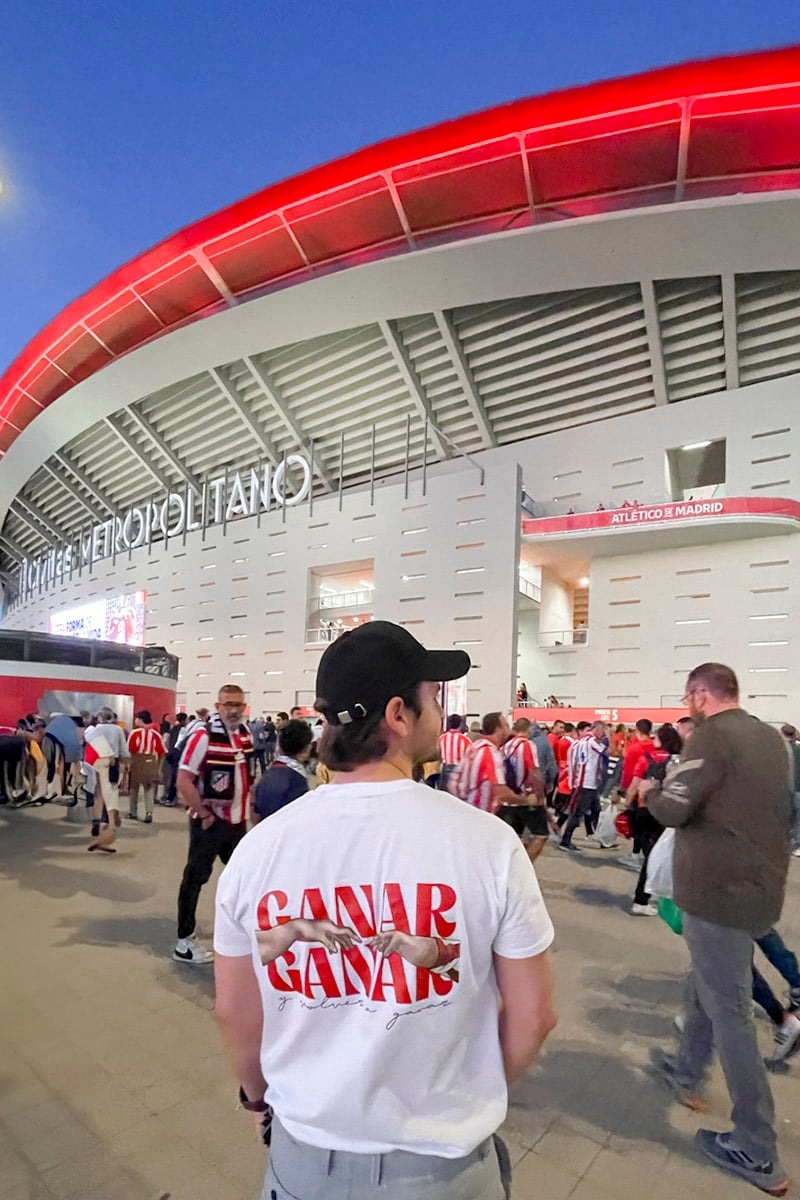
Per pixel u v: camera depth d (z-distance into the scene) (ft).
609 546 77.56
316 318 83.92
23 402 118.62
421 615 81.66
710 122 62.39
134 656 75.56
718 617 72.90
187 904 14.70
